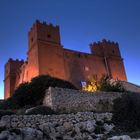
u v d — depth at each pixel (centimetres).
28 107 2858
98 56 6475
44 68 5294
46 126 2208
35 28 5762
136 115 2581
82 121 2458
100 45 6788
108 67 6412
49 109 2530
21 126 2120
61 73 5459
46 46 5584
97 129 2405
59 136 2223
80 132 2325
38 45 5494
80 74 5803
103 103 3064
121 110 2658
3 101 3397
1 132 1923
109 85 3975
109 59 6519
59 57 5631
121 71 6594
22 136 1983
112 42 6950
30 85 3175
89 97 3086
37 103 3023
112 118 2645
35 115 2242
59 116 2361
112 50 6775
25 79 5844
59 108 2816
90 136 2303
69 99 2941
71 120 2403
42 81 3192
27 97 3102
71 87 3412
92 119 2527
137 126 2520
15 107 3031
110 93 3256
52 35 5822
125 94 2928
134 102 2683
